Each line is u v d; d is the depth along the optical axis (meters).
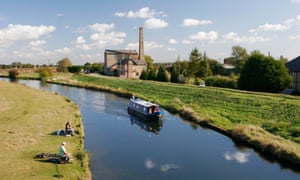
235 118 33.81
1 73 126.06
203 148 25.75
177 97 52.94
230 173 20.23
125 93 60.19
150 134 30.72
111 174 19.52
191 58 88.56
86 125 34.28
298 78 58.16
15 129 25.89
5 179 15.76
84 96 58.91
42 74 102.19
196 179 19.12
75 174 17.42
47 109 37.06
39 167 17.89
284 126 28.55
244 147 25.91
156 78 92.50
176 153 24.44
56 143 23.30
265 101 44.12
